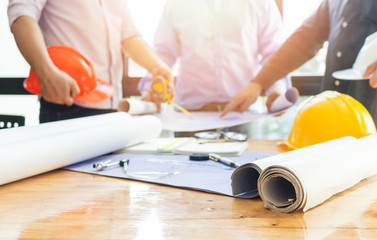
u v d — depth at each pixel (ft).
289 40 4.19
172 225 1.06
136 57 4.58
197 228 1.03
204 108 5.06
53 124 2.17
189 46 4.96
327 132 2.29
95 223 1.08
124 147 2.54
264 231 1.01
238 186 1.38
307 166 1.19
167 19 5.22
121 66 4.77
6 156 1.54
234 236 0.97
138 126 2.61
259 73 4.09
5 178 1.54
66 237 0.97
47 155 1.74
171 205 1.27
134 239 0.95
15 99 6.86
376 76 2.32
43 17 4.20
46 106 4.08
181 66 5.17
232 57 4.94
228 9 4.83
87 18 4.25
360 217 1.14
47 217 1.15
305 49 4.15
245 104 3.98
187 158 2.24
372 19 3.92
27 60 3.28
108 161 2.05
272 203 1.20
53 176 1.79
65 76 3.13
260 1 4.82
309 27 4.26
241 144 2.65
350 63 4.08
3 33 6.88
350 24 4.01
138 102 3.77
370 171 1.54
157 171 1.83
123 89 6.24
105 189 1.52
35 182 1.66
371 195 1.41
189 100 5.17
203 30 4.90
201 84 5.07
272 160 1.37
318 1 5.28
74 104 4.09
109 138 2.23
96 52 4.38
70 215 1.17
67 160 1.90
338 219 1.12
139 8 5.88
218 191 1.43
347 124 2.24
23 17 3.32
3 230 1.03
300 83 5.57
